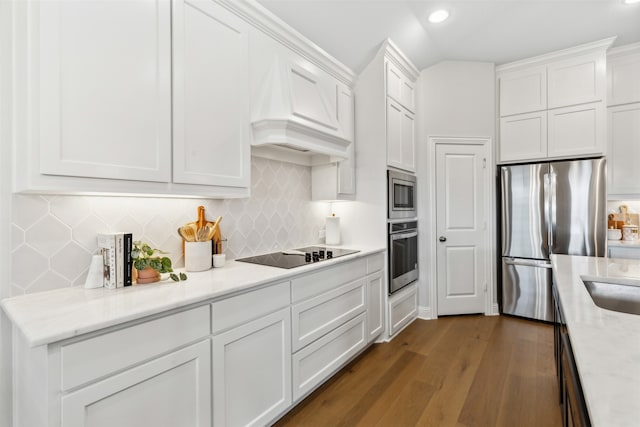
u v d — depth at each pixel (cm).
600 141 307
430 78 345
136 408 111
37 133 109
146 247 152
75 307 113
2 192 123
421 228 347
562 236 310
